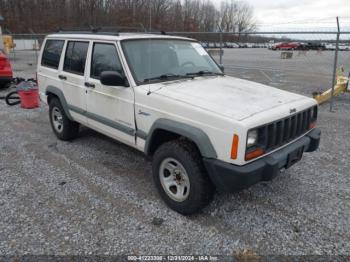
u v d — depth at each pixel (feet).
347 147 16.97
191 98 10.09
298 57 65.62
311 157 15.56
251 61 69.10
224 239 9.35
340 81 28.89
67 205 11.09
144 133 11.30
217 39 40.60
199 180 9.64
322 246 9.07
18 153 15.92
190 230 9.75
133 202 11.31
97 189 12.25
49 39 17.51
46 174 13.53
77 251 8.79
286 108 9.98
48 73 17.12
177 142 10.18
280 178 13.26
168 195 10.82
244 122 8.55
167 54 13.14
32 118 22.70
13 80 35.99
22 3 159.22
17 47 97.71
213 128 9.00
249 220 10.28
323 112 24.90
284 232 9.68
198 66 13.87
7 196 11.68
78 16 138.21
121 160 15.10
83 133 19.02
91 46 13.70
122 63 11.88
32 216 10.42
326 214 10.63
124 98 11.85
